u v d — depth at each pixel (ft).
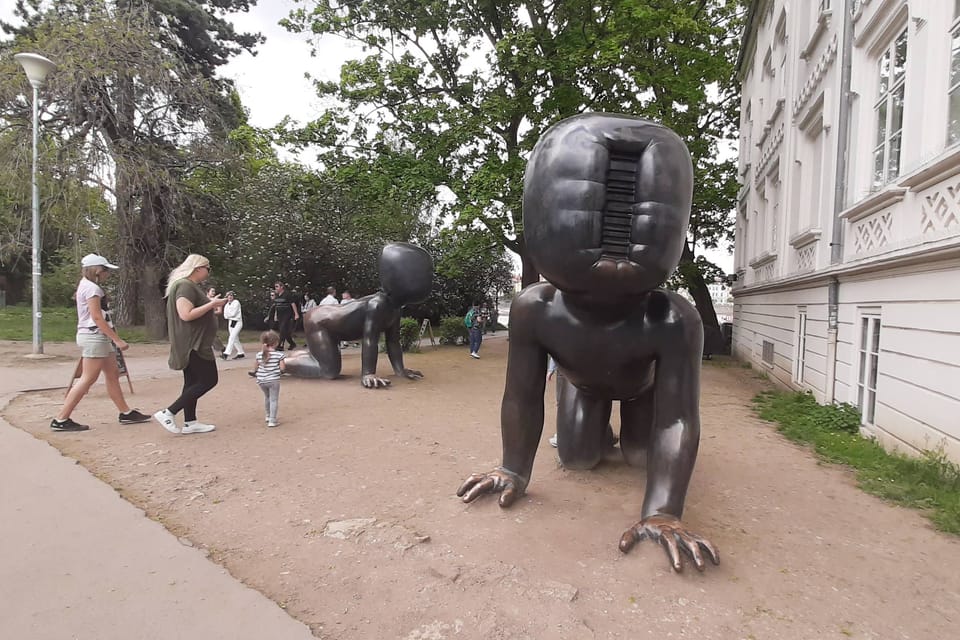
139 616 7.29
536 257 8.93
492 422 19.63
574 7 43.11
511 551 9.43
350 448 15.78
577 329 9.98
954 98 15.23
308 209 49.83
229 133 44.39
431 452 15.53
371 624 7.34
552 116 41.60
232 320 37.37
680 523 9.38
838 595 8.45
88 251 42.60
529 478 11.84
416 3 42.80
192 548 9.25
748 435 19.22
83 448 14.89
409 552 9.33
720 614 7.78
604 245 8.45
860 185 21.34
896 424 16.76
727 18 52.60
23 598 7.62
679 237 8.50
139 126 45.73
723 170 54.80
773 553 9.81
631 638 7.18
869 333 19.33
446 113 38.81
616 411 22.82
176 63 45.16
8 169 37.29
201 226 53.36
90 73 39.73
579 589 8.26
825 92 24.26
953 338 13.94
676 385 9.77
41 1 52.95
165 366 31.96
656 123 8.72
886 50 19.97
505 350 49.32
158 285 48.91
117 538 9.50
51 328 54.08
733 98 59.52
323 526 10.37
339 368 28.53
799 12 29.94
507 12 46.16
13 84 38.11
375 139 42.91
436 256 73.20
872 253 19.24
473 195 37.55
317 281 61.36
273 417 18.16
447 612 7.64
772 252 34.32
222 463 14.07
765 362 36.86
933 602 8.34
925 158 15.97
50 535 9.53
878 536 10.77
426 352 46.37
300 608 7.68
